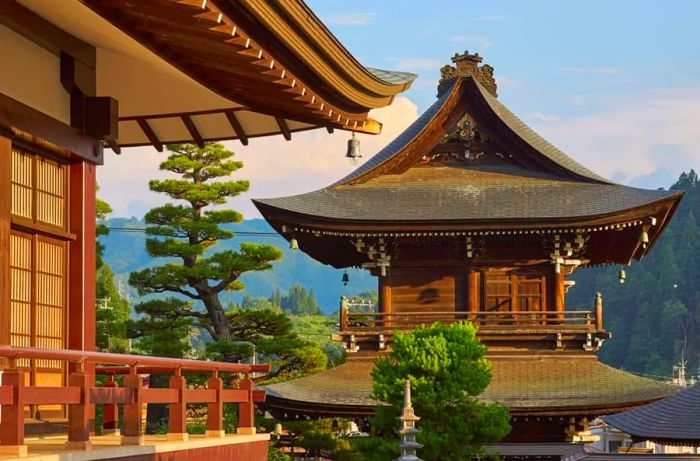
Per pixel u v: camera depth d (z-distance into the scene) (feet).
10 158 53.98
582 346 150.92
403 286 153.38
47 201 58.75
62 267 60.39
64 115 58.65
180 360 53.26
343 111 62.34
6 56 53.16
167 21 48.39
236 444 60.23
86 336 60.90
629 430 122.31
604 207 149.69
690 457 109.60
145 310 178.40
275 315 178.50
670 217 154.71
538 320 150.92
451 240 152.56
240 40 48.39
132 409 47.98
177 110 69.41
